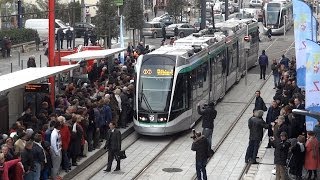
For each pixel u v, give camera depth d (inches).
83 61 1515.7
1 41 2121.1
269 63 2122.3
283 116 980.6
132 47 2068.2
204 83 1369.3
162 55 1222.3
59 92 1353.3
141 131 1206.3
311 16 1076.5
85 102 1083.9
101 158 1088.8
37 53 2268.7
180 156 1104.8
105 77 1440.7
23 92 1098.7
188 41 1422.2
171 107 1202.6
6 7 2546.8
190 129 1296.8
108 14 2096.5
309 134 904.9
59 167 928.9
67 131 956.0
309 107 917.2
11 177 787.4
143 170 1016.9
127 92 1284.4
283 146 893.8
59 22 2438.5
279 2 2898.6
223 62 1571.1
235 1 4328.3
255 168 1015.0
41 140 874.1
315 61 908.6
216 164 1047.0
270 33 2719.0
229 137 1229.7
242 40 1843.0
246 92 1676.9
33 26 2573.8
